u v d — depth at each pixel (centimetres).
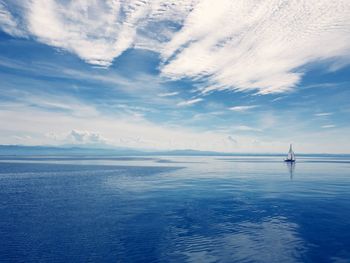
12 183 6288
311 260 2000
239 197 4591
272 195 4812
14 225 2845
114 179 7300
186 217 3231
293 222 3020
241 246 2273
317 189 5591
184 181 7012
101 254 2100
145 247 2245
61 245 2277
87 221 3019
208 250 2191
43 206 3762
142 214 3353
